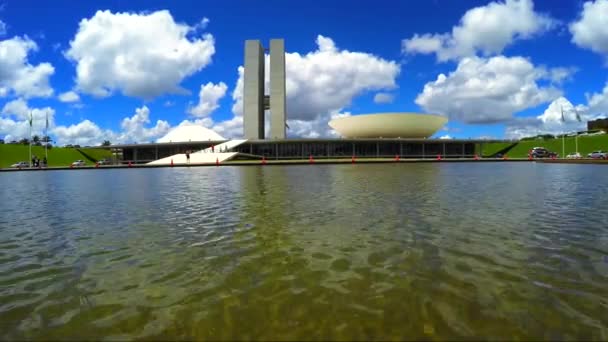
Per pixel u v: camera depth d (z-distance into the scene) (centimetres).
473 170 2303
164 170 2942
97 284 362
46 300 327
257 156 5894
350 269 387
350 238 516
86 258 449
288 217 679
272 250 463
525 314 285
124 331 268
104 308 307
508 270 381
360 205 816
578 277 362
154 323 279
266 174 2053
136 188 1352
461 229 568
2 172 3322
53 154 5819
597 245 473
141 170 3091
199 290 340
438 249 459
